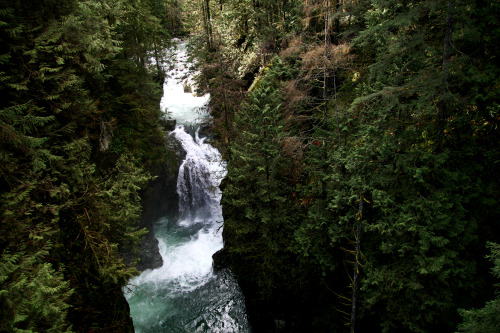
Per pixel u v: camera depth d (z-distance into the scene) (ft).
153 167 56.54
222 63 61.31
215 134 71.36
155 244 54.75
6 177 18.88
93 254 25.73
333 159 32.81
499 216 24.47
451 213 24.00
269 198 39.47
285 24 63.82
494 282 23.53
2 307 13.69
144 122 54.13
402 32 29.09
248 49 81.82
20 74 20.54
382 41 29.84
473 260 23.52
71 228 26.02
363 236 30.60
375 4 27.48
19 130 18.98
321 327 36.37
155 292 48.01
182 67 102.01
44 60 23.24
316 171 35.19
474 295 23.04
